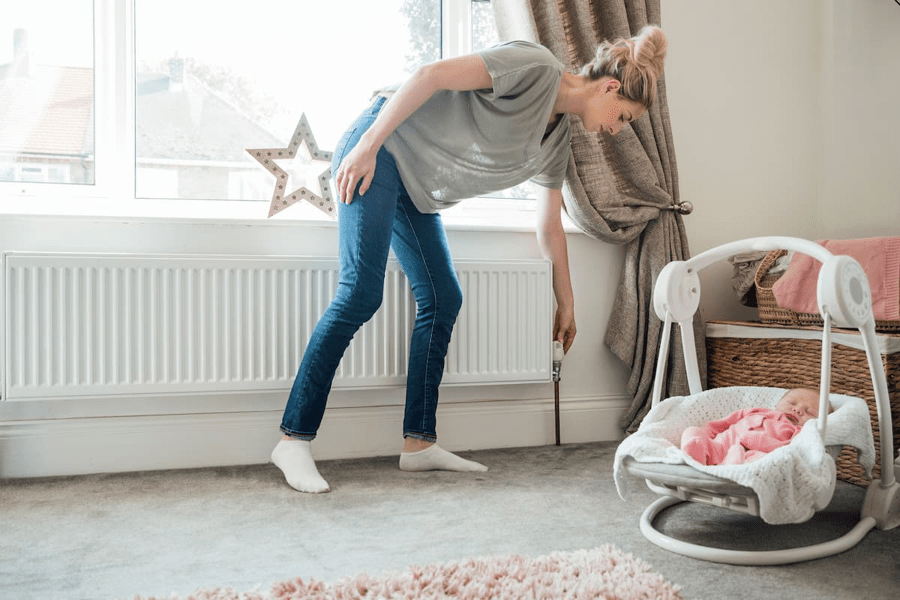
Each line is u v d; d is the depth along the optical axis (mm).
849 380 1941
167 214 2248
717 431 1599
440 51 2531
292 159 2254
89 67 2213
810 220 2832
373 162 1775
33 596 1174
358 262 1820
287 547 1412
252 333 2055
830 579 1261
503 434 2400
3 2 2143
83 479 1944
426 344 2029
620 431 2525
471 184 1889
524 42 1808
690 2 2645
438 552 1385
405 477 1972
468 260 2240
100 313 1939
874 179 2764
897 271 1928
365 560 1342
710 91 2676
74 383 1926
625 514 1633
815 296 2064
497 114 1774
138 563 1325
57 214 2004
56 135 2188
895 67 2729
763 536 1489
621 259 2535
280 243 2188
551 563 1266
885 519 1520
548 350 2334
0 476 1957
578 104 1856
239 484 1894
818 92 2834
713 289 2648
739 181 2721
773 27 2766
